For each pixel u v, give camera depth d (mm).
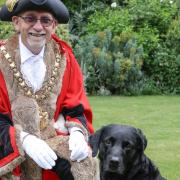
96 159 4734
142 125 9453
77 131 4691
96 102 12000
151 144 8078
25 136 4523
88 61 13414
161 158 7320
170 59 14164
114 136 4676
